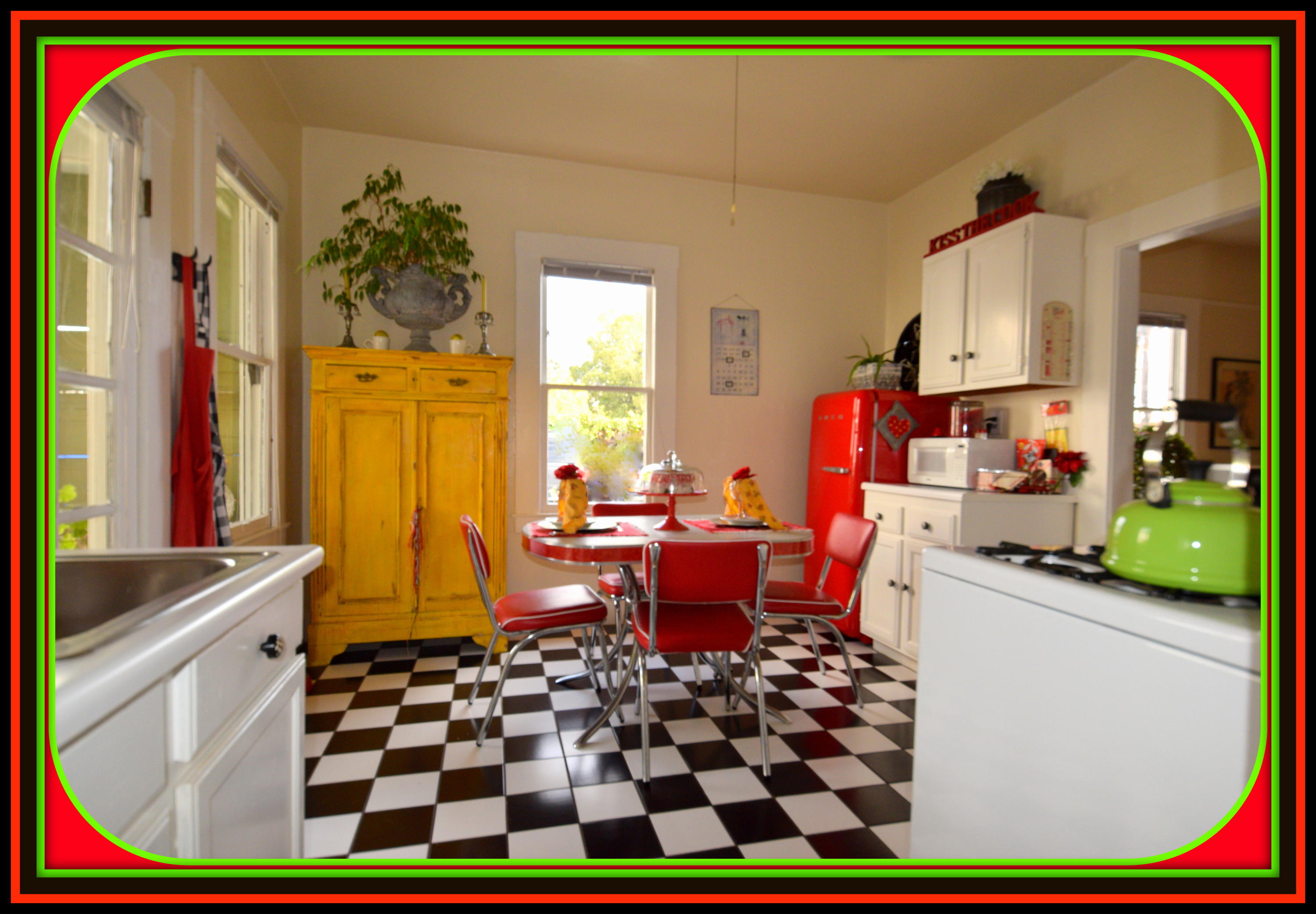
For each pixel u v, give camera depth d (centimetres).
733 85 295
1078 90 296
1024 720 97
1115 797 82
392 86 300
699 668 297
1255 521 83
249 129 269
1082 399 291
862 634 351
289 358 329
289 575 109
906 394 360
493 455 319
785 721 244
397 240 318
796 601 256
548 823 176
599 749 220
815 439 398
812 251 426
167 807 77
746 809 184
